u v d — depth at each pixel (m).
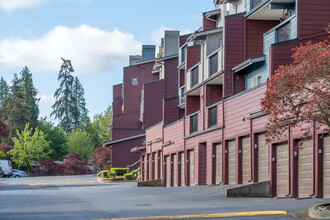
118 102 69.81
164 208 16.91
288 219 12.74
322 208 13.44
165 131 42.19
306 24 23.19
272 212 14.01
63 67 123.69
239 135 25.86
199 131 32.84
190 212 15.19
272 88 14.04
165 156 42.53
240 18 29.66
